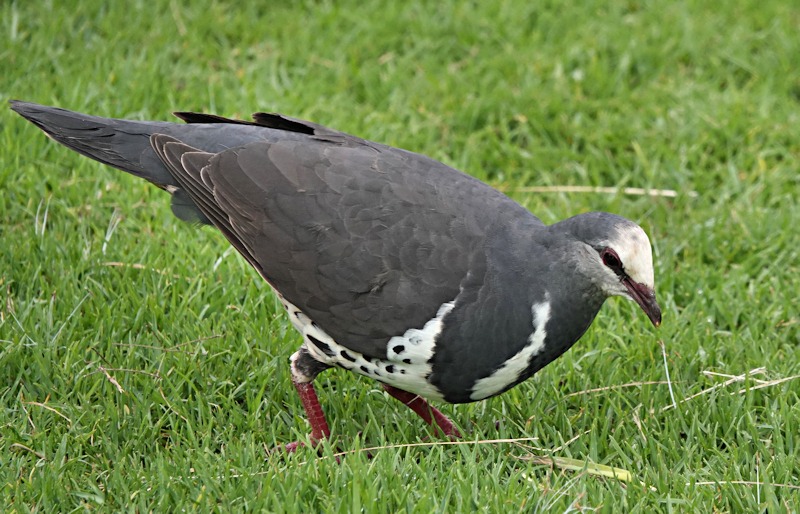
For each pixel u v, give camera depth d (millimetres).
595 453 8891
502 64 14594
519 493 8195
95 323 10062
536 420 9367
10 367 9477
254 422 9188
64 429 8938
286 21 15195
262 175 8852
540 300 8344
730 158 13125
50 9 14500
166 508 7992
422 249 8422
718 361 10141
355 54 14664
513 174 13148
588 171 13148
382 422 9508
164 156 9188
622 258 8141
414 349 8375
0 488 8086
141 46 14383
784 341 10547
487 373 8453
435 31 15227
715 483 8461
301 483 8188
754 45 15414
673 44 15078
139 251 11102
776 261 11562
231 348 10078
